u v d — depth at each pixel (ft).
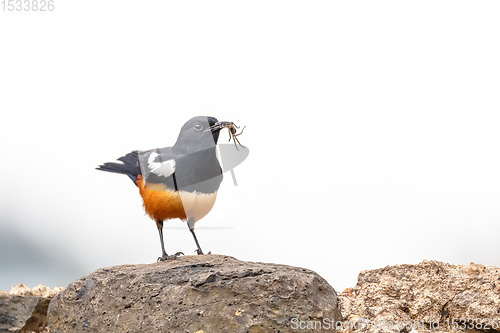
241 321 30.91
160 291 32.63
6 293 39.83
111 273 34.99
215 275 31.96
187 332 31.27
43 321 40.34
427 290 37.29
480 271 37.29
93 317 34.09
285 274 31.76
